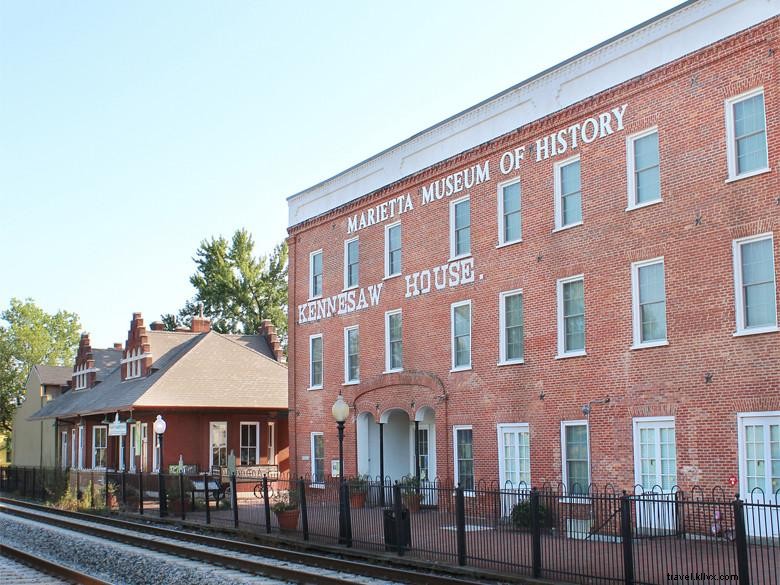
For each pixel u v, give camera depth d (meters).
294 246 38.03
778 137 19.58
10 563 19.30
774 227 19.53
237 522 25.41
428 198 30.25
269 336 52.50
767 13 19.94
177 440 42.53
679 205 21.66
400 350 31.34
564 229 24.75
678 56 21.92
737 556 12.89
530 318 25.69
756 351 19.61
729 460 19.92
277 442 44.88
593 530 17.64
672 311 21.58
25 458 65.69
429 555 18.47
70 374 65.88
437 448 28.81
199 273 79.25
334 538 21.52
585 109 24.39
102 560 19.77
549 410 24.72
